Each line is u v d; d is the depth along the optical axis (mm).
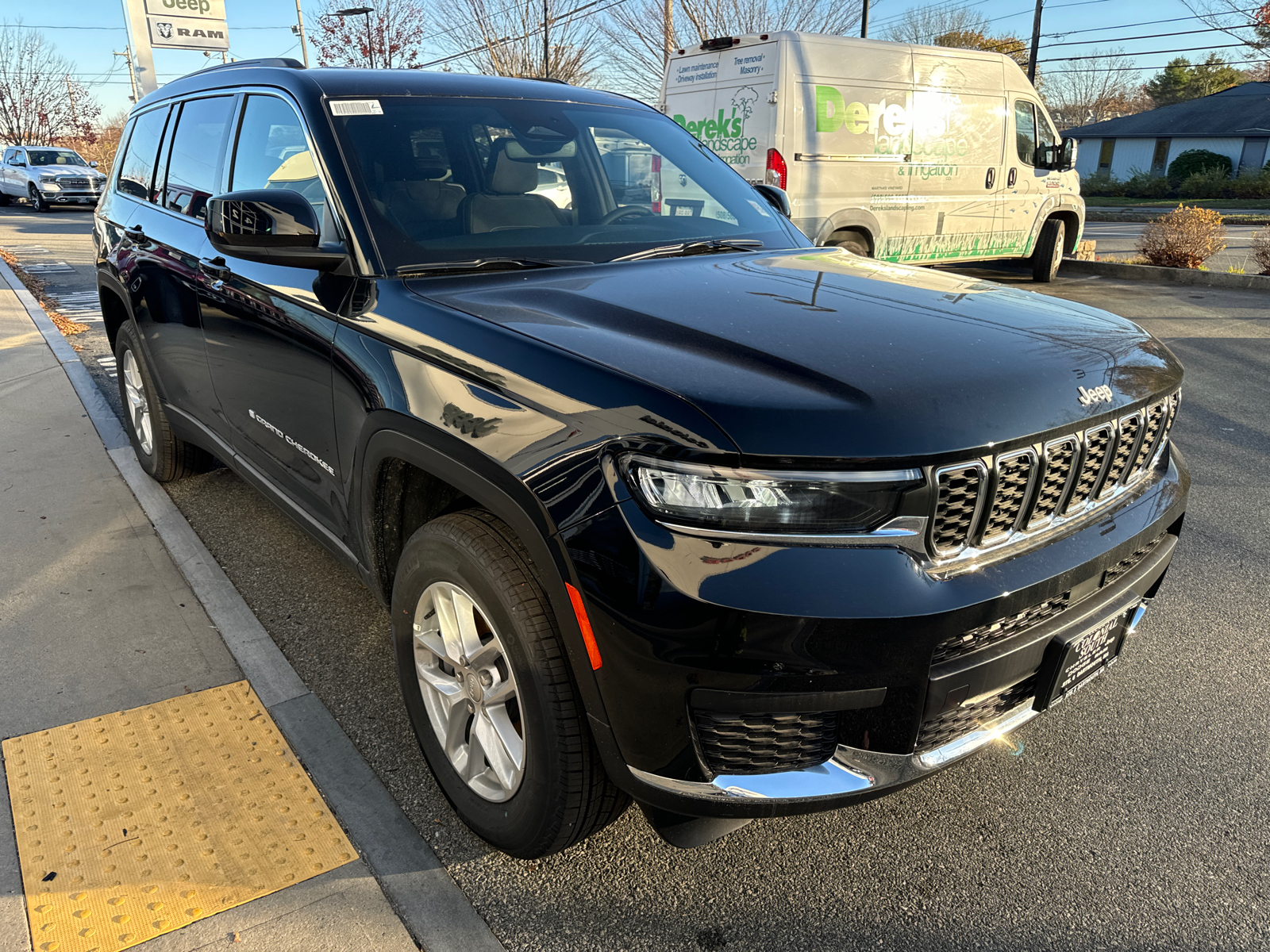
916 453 1585
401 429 2066
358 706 2664
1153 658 2971
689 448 1560
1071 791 2359
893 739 1687
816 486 1568
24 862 2035
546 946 1869
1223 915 1963
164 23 14648
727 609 1532
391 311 2209
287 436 2760
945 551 1683
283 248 2318
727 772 1682
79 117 46094
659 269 2469
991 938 1905
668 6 22516
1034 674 1896
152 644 2943
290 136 2727
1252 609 3279
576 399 1714
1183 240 12352
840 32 23234
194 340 3318
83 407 5488
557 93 3170
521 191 2707
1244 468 4738
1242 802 2314
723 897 2004
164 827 2148
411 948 1844
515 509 1760
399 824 2184
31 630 3020
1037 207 11000
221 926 1878
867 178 9055
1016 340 1948
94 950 1812
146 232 3715
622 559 1588
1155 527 2057
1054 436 1779
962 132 9781
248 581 3408
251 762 2387
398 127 2666
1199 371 6773
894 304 2146
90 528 3828
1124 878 2064
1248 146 44094
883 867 2098
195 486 4309
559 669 1769
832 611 1542
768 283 2312
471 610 2021
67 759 2385
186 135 3568
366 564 2461
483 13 26125
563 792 1826
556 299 2141
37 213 23281
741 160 8812
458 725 2129
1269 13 31938
